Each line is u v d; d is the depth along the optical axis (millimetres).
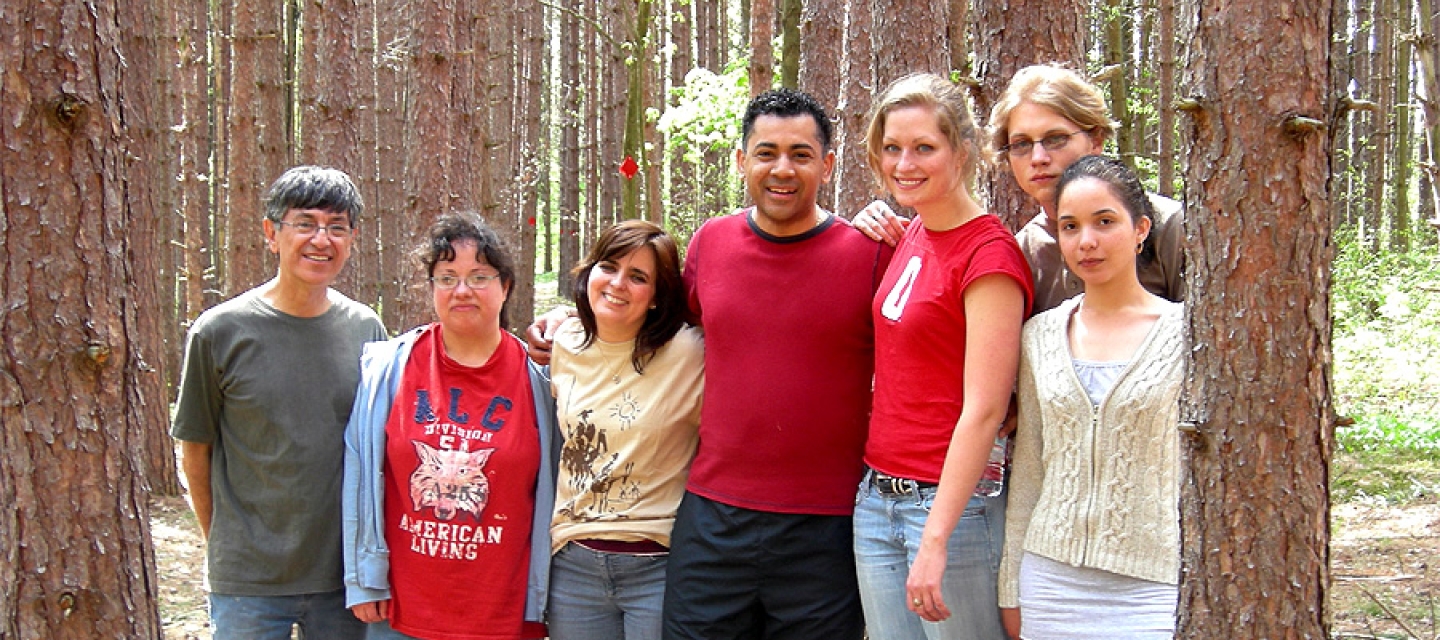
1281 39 1871
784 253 2713
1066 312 2443
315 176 2893
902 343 2484
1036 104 2695
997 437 2562
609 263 2832
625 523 2832
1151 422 2256
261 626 2914
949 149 2438
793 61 7125
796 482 2654
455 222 2912
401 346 2973
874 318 2576
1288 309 1919
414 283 6516
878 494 2555
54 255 2145
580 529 2859
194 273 9836
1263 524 1960
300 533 2887
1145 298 2395
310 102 9812
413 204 6527
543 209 30469
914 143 2439
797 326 2648
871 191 5113
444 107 6504
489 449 2854
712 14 18891
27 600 2178
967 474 2352
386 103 11141
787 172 2631
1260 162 1899
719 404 2721
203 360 2861
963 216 2506
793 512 2645
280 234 2869
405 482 2855
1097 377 2332
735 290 2723
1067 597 2342
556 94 29547
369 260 12961
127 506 2301
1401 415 8047
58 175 2139
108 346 2219
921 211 2508
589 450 2875
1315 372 1940
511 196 15469
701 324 2930
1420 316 9727
